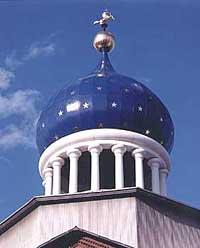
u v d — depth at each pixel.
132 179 50.62
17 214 45.59
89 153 50.31
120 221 44.22
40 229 44.47
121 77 52.44
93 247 43.16
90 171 50.56
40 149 52.47
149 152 50.25
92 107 50.62
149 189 50.94
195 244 45.28
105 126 50.44
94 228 44.19
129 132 50.12
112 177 51.00
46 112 52.09
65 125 51.03
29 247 44.50
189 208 45.81
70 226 44.38
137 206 44.53
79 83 52.09
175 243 44.69
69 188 49.41
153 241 44.09
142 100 51.09
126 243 43.59
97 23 57.34
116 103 50.66
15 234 45.56
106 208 44.59
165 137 51.78
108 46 55.97
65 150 50.22
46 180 50.69
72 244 43.38
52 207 44.94
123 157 50.25
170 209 45.47
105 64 54.69
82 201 44.88
